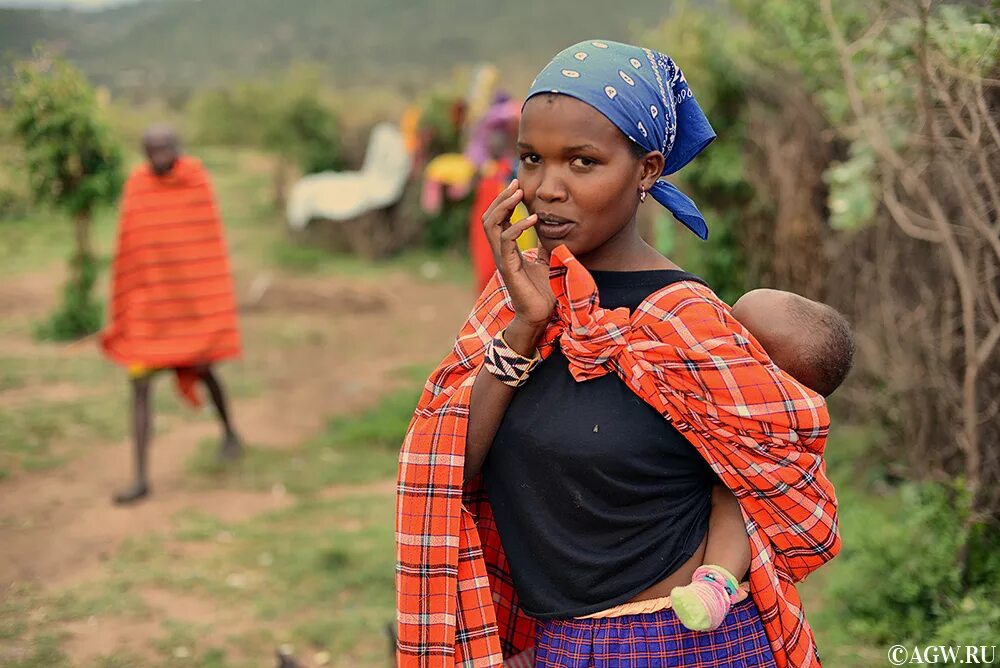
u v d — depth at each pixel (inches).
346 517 232.4
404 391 327.3
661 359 75.1
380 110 664.4
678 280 77.7
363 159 649.0
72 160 375.9
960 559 163.8
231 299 256.2
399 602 83.7
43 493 246.7
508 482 80.9
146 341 245.1
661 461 77.2
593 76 73.5
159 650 175.5
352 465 265.9
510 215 76.5
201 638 179.2
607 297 78.0
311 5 2471.7
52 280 505.4
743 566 78.2
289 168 716.0
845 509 202.1
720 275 273.0
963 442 167.5
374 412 306.8
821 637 166.4
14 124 367.6
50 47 380.2
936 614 161.0
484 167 348.2
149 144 243.0
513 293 76.0
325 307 451.8
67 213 389.7
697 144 81.8
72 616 187.0
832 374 82.6
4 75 369.7
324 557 207.9
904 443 206.2
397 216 580.1
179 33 2158.0
